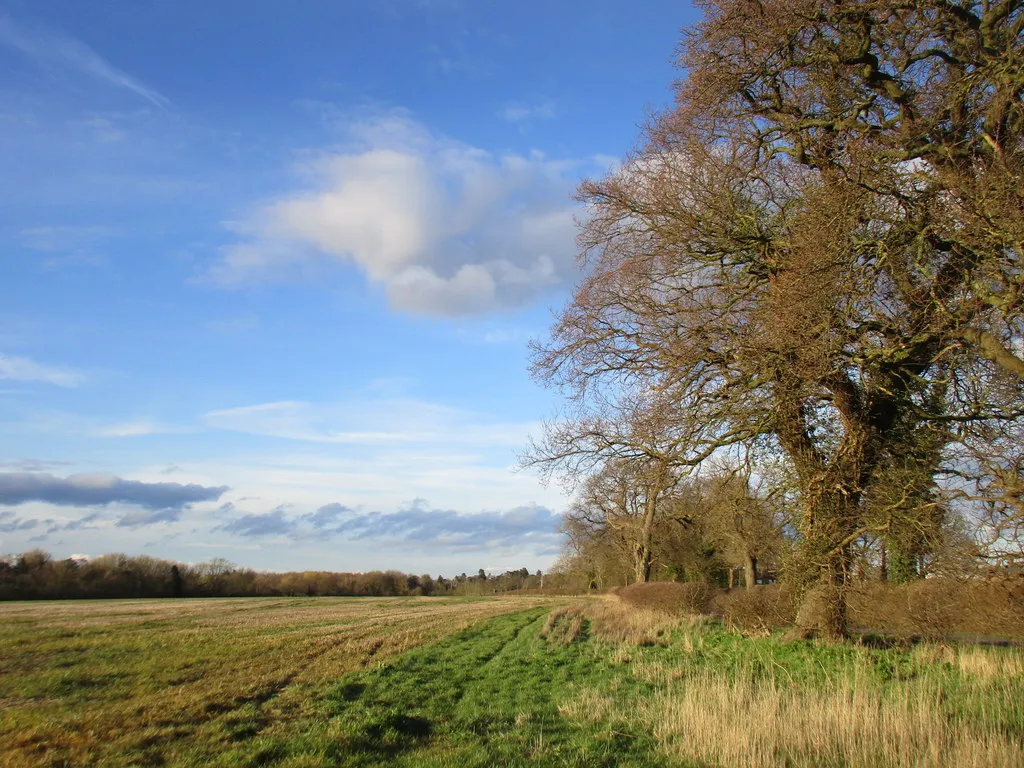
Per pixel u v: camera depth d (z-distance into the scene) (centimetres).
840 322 1214
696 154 1468
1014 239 939
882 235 1205
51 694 1271
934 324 1170
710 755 828
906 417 1396
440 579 10544
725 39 1442
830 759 806
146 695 1254
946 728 873
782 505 1448
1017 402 1184
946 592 1233
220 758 830
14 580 6225
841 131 1391
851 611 1608
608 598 5634
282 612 4016
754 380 1385
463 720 1090
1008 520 1006
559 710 1162
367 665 1691
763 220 1536
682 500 1703
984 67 1084
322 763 802
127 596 6850
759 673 1367
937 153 1155
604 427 1634
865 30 1318
